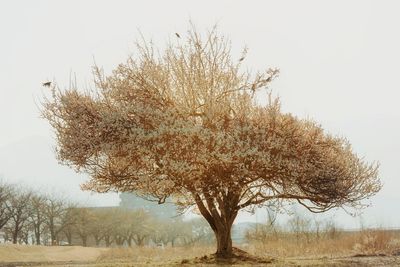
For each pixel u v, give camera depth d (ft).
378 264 49.37
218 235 55.88
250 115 53.98
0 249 103.81
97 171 55.98
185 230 281.13
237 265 48.29
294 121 53.98
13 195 245.04
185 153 50.49
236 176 51.16
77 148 52.85
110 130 51.42
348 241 79.97
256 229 95.66
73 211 271.28
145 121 52.26
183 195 57.00
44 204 260.83
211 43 55.01
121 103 53.06
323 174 52.75
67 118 53.78
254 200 57.62
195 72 54.29
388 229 83.97
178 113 53.47
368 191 57.52
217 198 54.39
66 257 108.06
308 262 52.37
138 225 294.25
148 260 71.77
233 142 49.75
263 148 50.65
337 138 57.62
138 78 54.49
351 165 56.49
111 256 93.56
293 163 50.90
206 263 51.44
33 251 114.21
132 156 52.54
